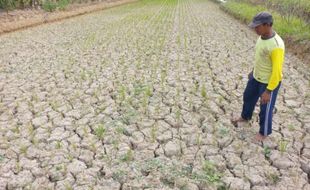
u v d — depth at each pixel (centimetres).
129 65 981
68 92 770
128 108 661
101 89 780
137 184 442
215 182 439
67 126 604
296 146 521
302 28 1234
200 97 717
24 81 854
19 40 1416
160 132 573
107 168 476
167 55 1099
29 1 2191
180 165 480
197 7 3322
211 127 582
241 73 887
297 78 843
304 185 435
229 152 509
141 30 1658
